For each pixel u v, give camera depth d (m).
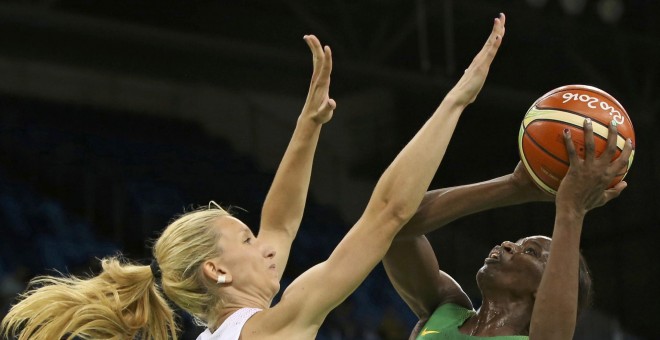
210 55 19.88
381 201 4.75
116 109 24.92
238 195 24.11
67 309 5.15
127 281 5.16
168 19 22.70
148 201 22.48
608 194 4.58
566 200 4.54
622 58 23.45
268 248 5.08
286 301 4.59
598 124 4.52
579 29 22.36
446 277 5.82
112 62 21.81
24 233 19.75
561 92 4.68
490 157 25.27
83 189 22.41
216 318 4.86
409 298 5.83
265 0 22.27
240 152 25.80
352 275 4.62
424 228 5.29
